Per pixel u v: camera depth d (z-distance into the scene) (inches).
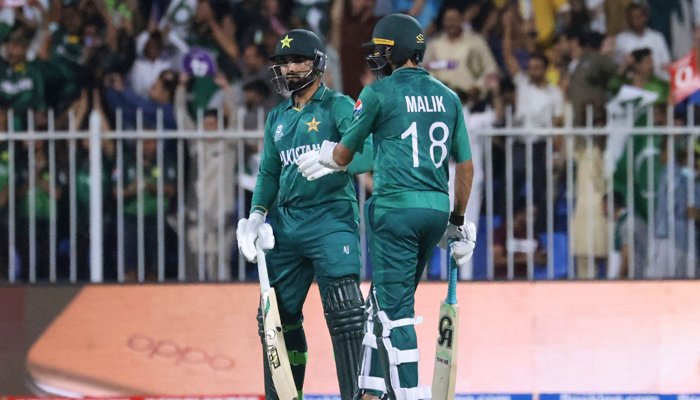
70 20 1518.2
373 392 818.2
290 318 906.7
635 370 1080.8
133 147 1376.7
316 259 877.8
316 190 879.1
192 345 1115.9
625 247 1362.0
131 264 1380.4
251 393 1066.1
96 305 1162.0
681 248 1358.3
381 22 840.9
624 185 1360.7
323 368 1074.1
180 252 1327.5
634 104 1433.3
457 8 1502.2
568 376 1076.5
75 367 1100.5
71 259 1346.0
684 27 1517.0
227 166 1344.7
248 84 1421.0
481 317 1130.7
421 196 816.9
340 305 868.0
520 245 1360.7
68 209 1409.9
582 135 1341.0
